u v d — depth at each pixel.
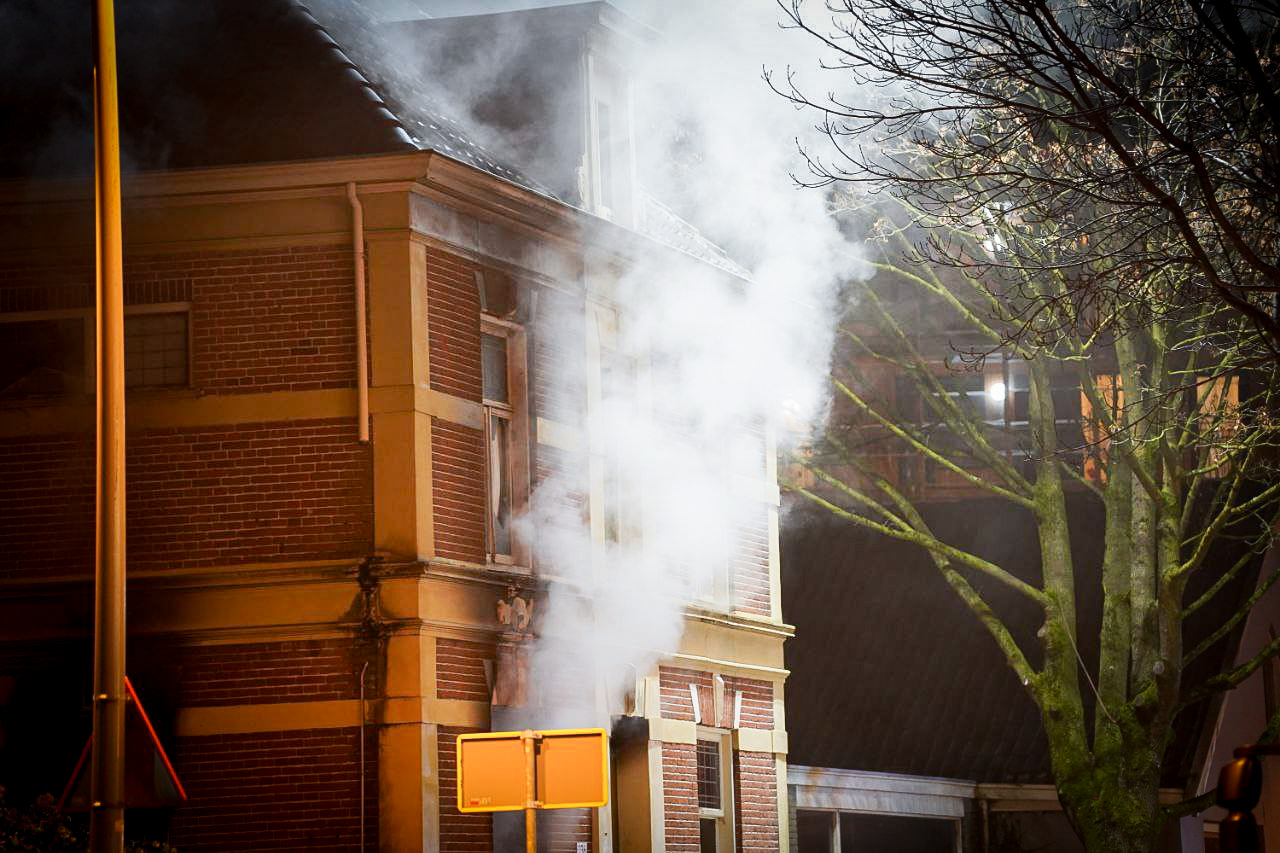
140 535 21.34
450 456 21.64
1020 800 33.50
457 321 22.05
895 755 34.50
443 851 20.67
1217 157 17.92
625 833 24.59
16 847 17.50
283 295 21.47
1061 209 19.45
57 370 21.86
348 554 21.02
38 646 21.30
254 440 21.31
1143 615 29.75
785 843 27.59
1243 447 27.38
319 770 20.66
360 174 21.23
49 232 21.88
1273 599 35.66
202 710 20.89
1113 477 31.11
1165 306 21.36
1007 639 31.02
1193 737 32.91
